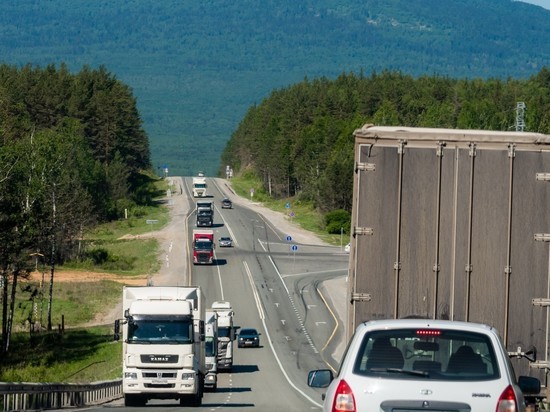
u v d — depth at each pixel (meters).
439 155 60.69
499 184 60.59
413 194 60.69
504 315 59.84
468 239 60.28
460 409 35.78
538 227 60.38
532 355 59.38
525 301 59.94
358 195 60.84
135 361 104.62
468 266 60.06
